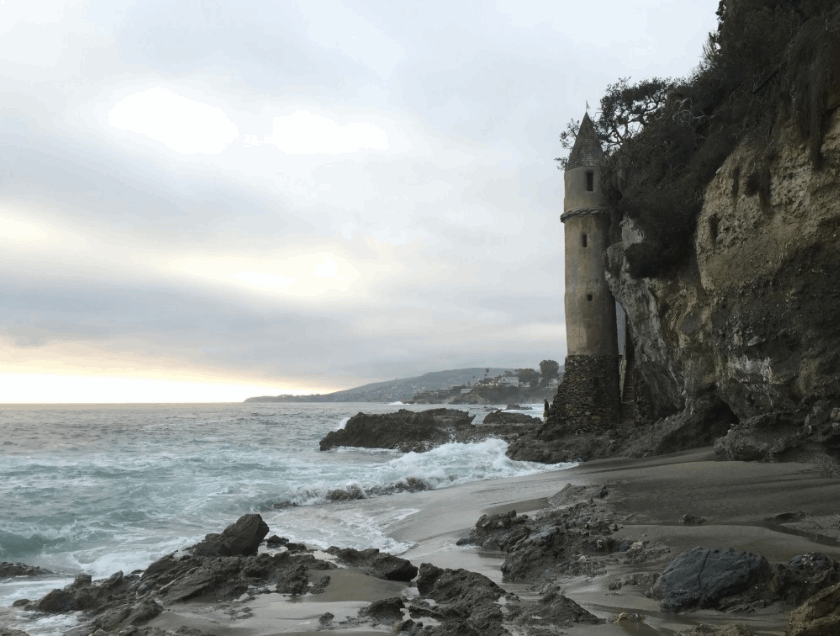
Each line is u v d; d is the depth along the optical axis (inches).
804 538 342.3
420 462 1044.5
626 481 632.4
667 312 988.6
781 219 650.2
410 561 430.3
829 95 569.6
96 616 333.7
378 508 688.4
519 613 263.7
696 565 270.1
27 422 2874.0
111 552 509.4
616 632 229.6
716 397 889.5
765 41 813.2
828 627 181.6
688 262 932.6
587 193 1358.3
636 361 1274.6
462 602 297.9
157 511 660.1
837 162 571.2
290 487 780.6
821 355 609.6
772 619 228.5
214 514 660.1
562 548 375.6
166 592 353.1
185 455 1243.8
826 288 605.3
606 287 1339.8
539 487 707.4
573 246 1365.7
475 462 1027.3
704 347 887.1
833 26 575.2
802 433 600.4
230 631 280.8
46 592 405.7
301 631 272.1
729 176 760.3
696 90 1053.8
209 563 384.8
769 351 676.1
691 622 236.2
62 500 698.2
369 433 1695.4
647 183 1081.4
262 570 385.1
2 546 522.3
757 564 260.7
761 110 780.0
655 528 398.3
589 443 1066.1
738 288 731.4
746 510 432.1
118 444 1614.2
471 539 478.0
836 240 587.2
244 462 1076.5
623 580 306.8
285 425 2930.6
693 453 829.2
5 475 890.1
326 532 568.7
